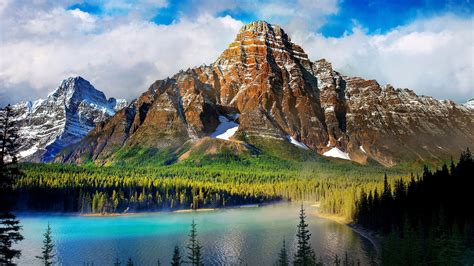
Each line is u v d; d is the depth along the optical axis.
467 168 163.38
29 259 137.88
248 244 154.12
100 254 144.75
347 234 168.50
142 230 189.75
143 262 133.75
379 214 165.88
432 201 149.38
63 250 151.12
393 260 102.38
